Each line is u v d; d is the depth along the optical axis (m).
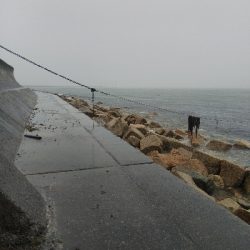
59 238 2.54
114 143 6.32
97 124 9.12
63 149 5.67
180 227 2.77
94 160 4.93
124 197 3.40
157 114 37.50
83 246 2.44
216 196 7.14
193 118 16.06
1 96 8.23
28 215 2.62
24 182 3.17
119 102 69.31
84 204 3.20
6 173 2.96
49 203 3.20
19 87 17.66
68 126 8.59
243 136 23.31
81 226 2.74
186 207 3.19
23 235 2.46
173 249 2.43
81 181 3.91
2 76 13.68
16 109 8.95
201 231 2.72
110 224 2.79
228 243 2.54
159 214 3.01
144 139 10.50
